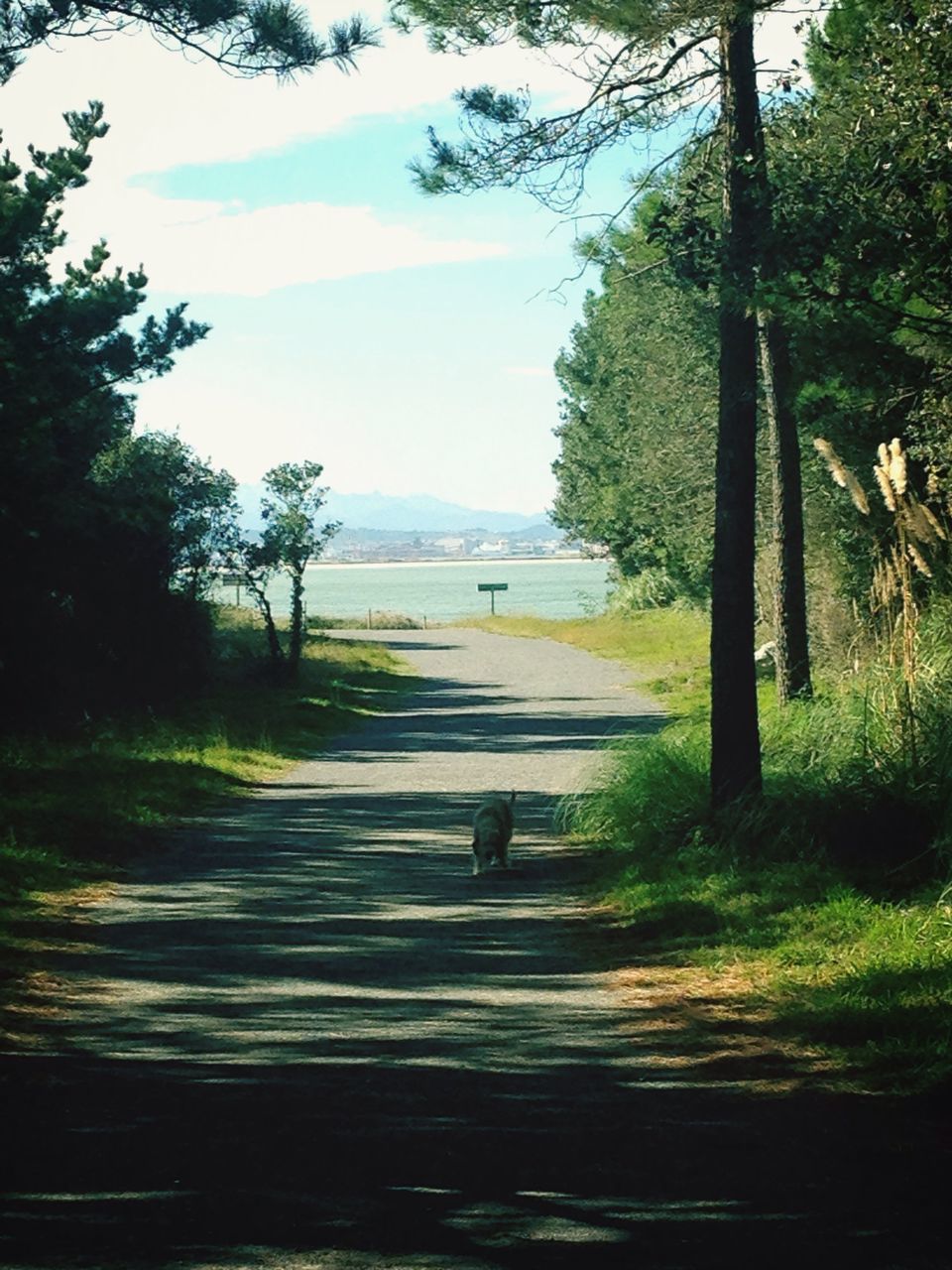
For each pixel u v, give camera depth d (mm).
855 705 14797
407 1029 8523
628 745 17484
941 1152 5941
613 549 64062
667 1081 7289
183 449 33438
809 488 29234
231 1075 7410
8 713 24734
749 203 12070
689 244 13008
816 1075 7312
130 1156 5875
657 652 48031
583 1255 4668
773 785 14008
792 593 21328
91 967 10219
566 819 17328
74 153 22672
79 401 24906
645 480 44125
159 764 21594
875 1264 4586
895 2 10867
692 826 14062
